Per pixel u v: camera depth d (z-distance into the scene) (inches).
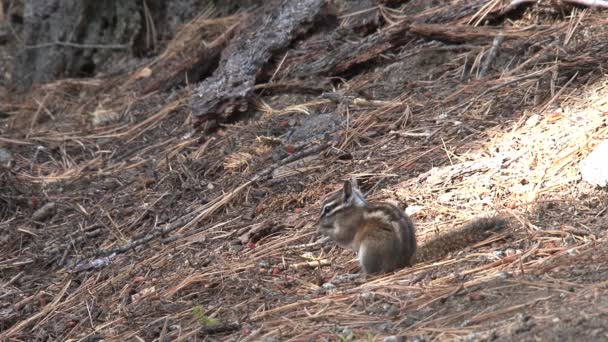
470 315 327.0
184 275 430.3
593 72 502.6
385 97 555.5
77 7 809.5
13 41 871.7
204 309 390.6
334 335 335.9
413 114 524.7
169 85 684.7
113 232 511.2
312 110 570.9
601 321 300.4
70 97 740.0
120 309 419.2
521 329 306.3
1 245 527.2
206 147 573.3
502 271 354.9
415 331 324.8
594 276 335.0
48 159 627.5
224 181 526.0
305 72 600.7
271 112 582.2
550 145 448.1
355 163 494.0
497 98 509.7
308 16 627.5
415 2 629.9
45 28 824.9
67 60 808.9
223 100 589.9
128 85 716.7
